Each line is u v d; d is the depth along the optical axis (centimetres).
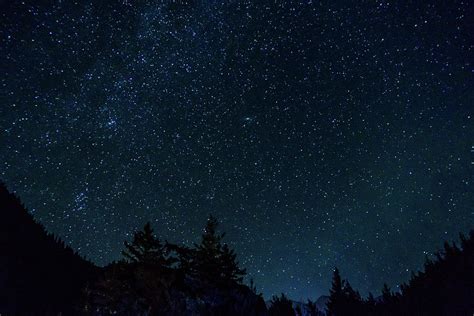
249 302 2614
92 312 2066
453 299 5594
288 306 4725
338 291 7669
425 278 6869
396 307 6397
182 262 2559
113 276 2139
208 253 2658
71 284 6000
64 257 7700
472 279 5712
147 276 2150
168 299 2170
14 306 4931
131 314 2039
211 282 2538
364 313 6750
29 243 7900
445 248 7156
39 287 5734
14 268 6156
